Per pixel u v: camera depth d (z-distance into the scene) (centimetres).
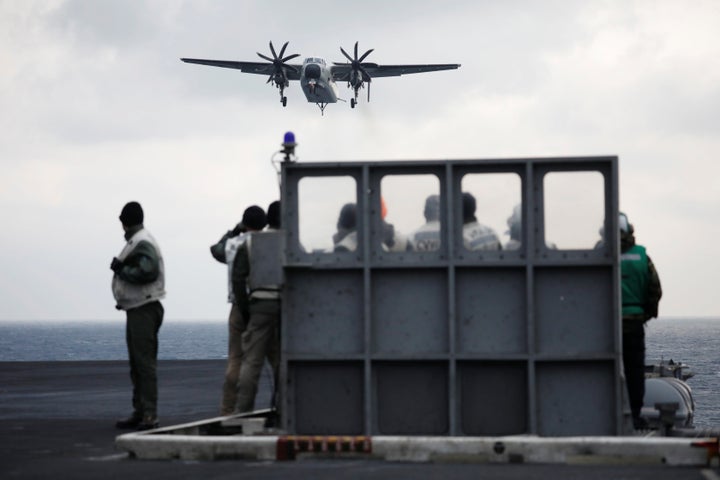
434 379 1413
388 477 1166
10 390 2853
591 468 1238
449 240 1394
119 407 2308
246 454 1352
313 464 1295
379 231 1415
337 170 1427
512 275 1401
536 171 1391
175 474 1223
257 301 1736
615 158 1373
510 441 1294
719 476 1159
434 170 1409
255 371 1744
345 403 1434
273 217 1841
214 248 1977
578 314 1394
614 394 1385
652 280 1677
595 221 1383
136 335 1811
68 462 1360
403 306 1417
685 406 1859
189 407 2342
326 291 1434
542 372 1398
